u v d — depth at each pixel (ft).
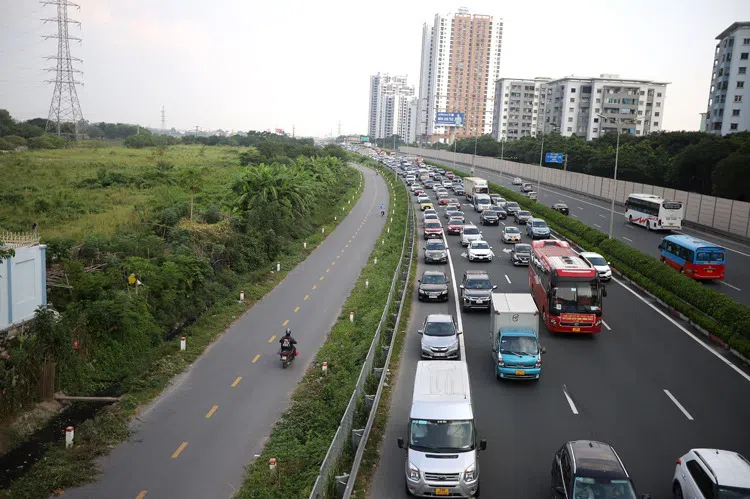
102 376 83.20
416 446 54.44
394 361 88.33
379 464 59.62
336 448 55.57
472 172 411.75
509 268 150.82
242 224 161.27
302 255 169.89
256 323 110.01
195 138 564.71
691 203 229.45
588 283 98.68
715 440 63.93
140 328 92.53
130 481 58.85
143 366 86.38
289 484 57.21
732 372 84.84
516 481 55.72
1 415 69.00
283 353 88.17
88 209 158.92
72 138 479.82
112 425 69.26
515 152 494.18
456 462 52.80
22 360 73.31
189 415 73.46
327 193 276.41
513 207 252.42
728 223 206.08
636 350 93.97
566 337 100.53
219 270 133.59
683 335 102.22
